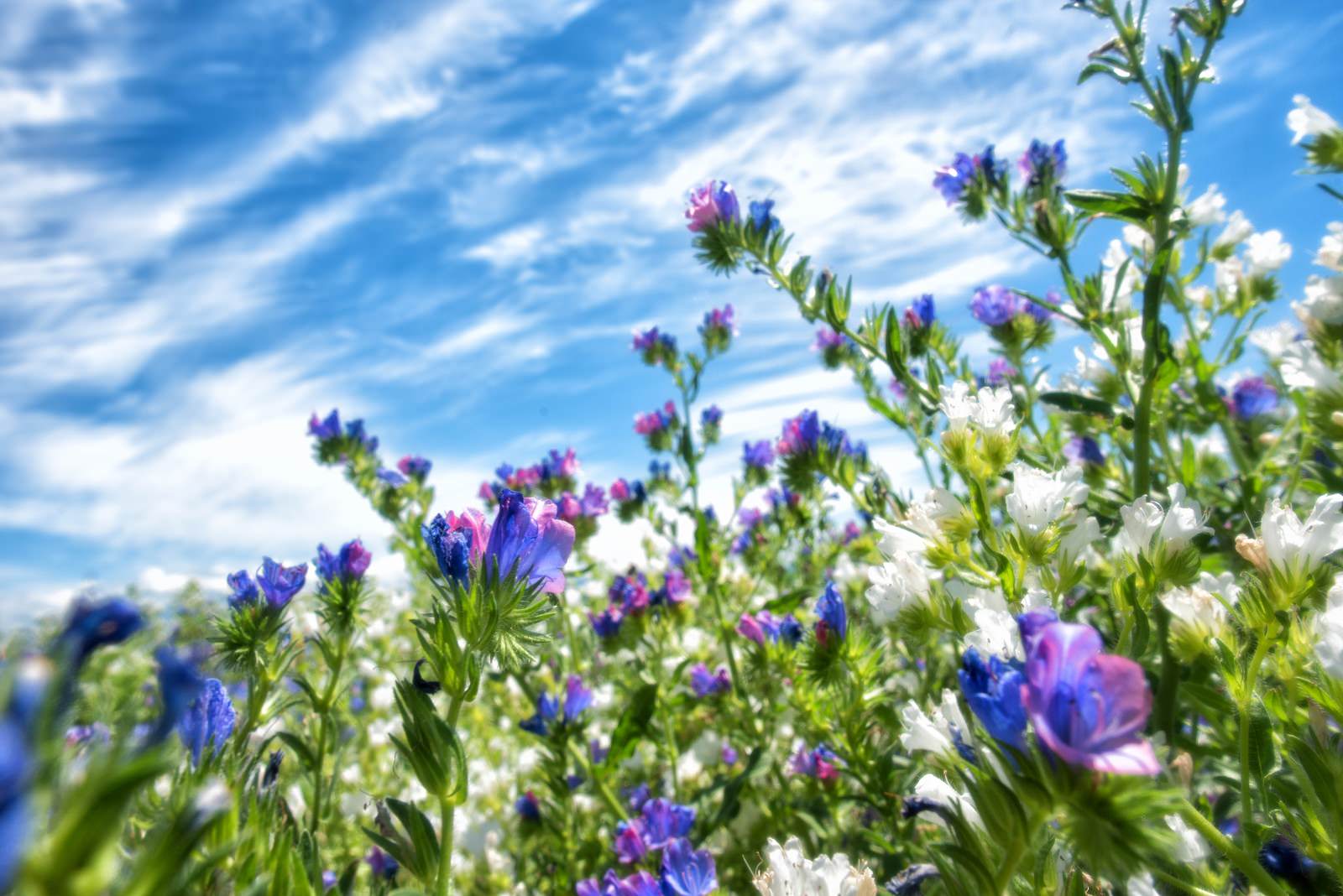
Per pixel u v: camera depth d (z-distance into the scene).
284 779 0.41
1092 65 0.37
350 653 0.36
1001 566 0.28
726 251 0.48
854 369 0.62
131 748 0.12
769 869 0.23
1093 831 0.14
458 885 0.52
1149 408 0.37
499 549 0.21
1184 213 0.37
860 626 0.42
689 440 0.67
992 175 0.47
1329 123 0.34
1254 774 0.24
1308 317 0.35
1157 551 0.26
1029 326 0.52
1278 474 0.45
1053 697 0.14
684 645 0.71
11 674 0.10
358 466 0.75
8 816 0.08
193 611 0.57
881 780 0.39
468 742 0.70
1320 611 0.22
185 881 0.11
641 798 0.53
